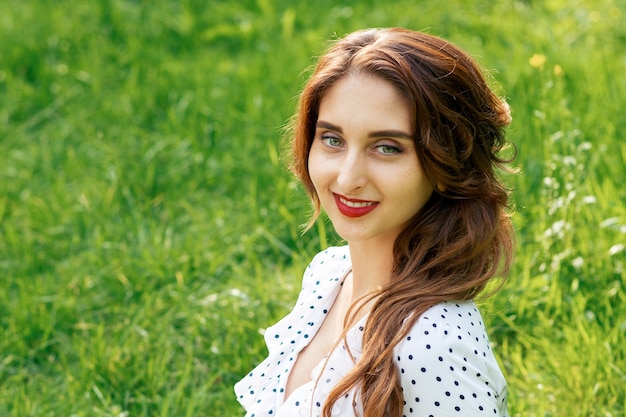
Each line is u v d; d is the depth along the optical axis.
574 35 6.19
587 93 5.11
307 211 4.58
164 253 4.46
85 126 5.71
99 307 4.28
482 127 2.06
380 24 6.40
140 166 5.17
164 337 3.91
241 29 6.57
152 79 5.96
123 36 6.64
